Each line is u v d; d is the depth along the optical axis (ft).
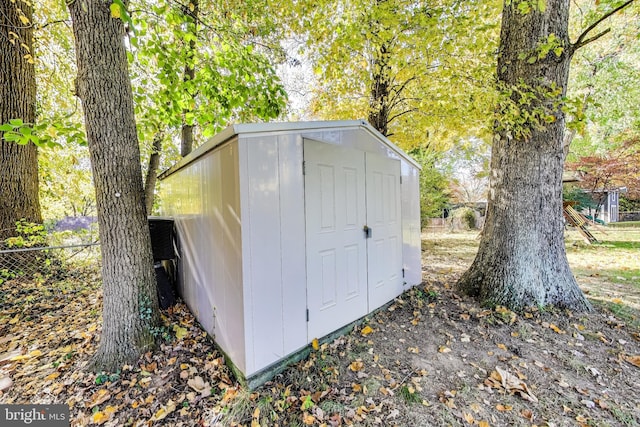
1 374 7.60
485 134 12.76
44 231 15.26
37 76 18.28
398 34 13.03
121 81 8.14
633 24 21.70
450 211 45.55
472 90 11.86
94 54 7.68
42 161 18.95
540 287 10.80
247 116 16.10
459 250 24.70
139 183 8.60
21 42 13.48
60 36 17.24
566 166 40.68
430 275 16.07
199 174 9.61
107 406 6.47
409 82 16.62
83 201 27.89
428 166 33.71
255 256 7.09
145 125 13.34
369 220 10.91
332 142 9.26
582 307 10.59
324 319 8.99
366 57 16.28
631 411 6.13
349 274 9.95
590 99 10.21
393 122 19.70
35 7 15.19
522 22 10.87
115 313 7.98
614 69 27.76
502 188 11.54
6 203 14.61
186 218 11.38
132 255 8.29
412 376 7.41
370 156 10.96
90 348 8.73
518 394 6.72
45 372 7.68
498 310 10.68
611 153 36.91
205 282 9.48
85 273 15.60
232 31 14.23
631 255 20.12
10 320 10.83
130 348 7.98
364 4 12.92
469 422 5.96
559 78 10.77
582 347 8.50
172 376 7.43
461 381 7.20
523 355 8.22
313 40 15.81
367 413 6.22
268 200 7.39
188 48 12.77
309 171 8.53
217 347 8.60
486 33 13.78
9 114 14.49
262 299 7.25
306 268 8.42
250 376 6.97
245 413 6.21
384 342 9.05
